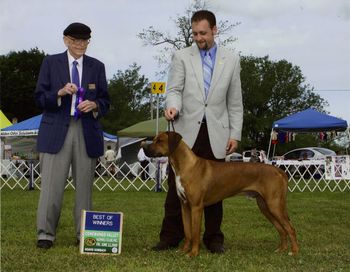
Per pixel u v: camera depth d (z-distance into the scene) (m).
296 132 19.70
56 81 5.48
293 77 54.84
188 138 5.39
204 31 5.32
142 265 4.58
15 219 7.71
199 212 5.04
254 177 5.18
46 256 4.90
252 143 48.75
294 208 9.89
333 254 5.18
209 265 4.61
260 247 5.66
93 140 5.54
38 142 5.45
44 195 5.38
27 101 42.62
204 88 5.40
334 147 46.19
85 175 5.55
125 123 52.94
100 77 5.71
